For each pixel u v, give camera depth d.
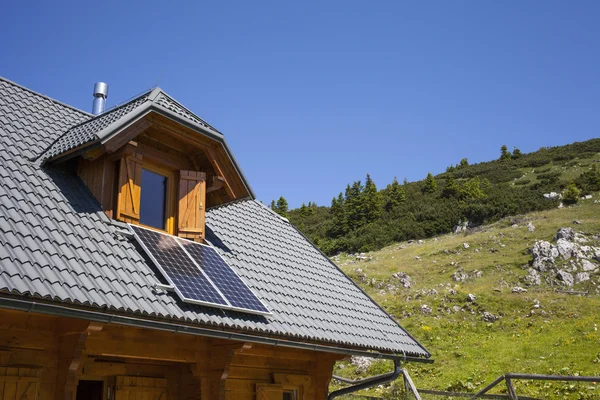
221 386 8.30
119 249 7.66
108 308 6.18
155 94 9.20
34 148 8.94
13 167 7.94
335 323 10.16
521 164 70.75
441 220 51.94
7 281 5.44
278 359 10.52
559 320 25.45
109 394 7.86
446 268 36.69
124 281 6.98
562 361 19.97
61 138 9.08
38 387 6.48
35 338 6.61
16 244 6.24
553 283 31.03
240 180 9.89
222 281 8.45
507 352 21.88
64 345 6.70
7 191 7.27
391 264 39.97
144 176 9.32
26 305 5.46
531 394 16.91
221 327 7.54
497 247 39.28
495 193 55.28
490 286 31.47
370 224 55.47
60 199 7.89
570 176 58.19
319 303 10.66
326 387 11.20
